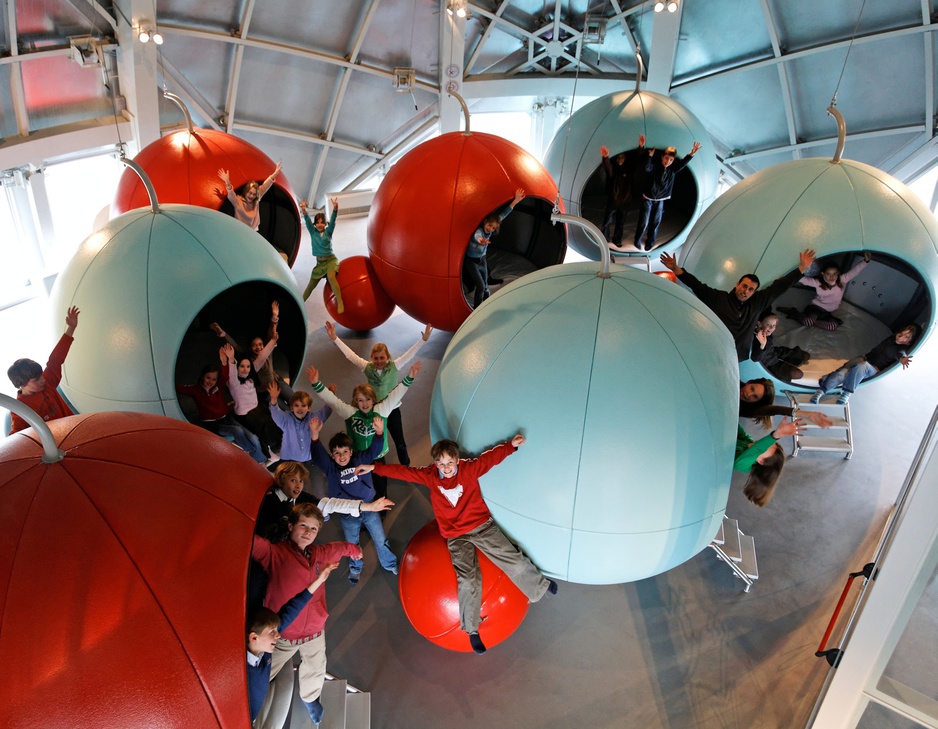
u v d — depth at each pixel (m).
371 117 14.99
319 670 5.28
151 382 7.21
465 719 6.11
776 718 6.15
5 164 11.78
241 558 4.19
